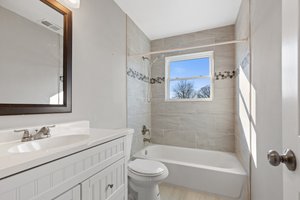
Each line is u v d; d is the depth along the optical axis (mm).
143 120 2693
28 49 1056
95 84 1616
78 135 1088
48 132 1062
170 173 2031
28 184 592
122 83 2104
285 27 559
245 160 1832
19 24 1014
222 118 2541
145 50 2795
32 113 1055
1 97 915
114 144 1087
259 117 1347
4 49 936
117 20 2002
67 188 740
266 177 1187
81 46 1446
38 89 1104
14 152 746
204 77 2699
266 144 1185
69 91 1304
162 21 2396
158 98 2938
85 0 1500
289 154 507
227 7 2064
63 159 726
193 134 2713
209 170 1853
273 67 1045
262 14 1258
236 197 1749
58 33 1239
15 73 984
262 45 1262
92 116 1569
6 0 955
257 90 1396
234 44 2461
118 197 1111
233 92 2477
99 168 940
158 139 2930
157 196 1651
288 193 531
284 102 561
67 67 1285
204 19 2346
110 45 1862
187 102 2756
